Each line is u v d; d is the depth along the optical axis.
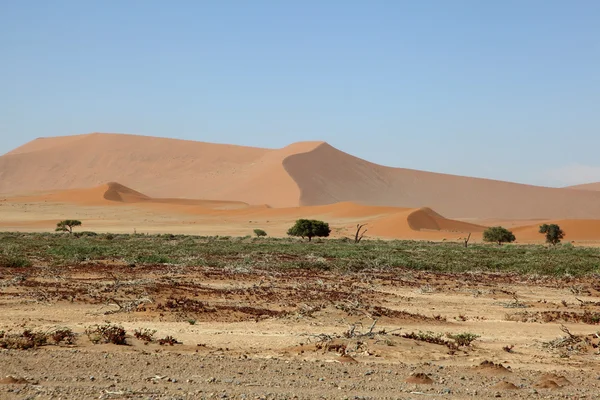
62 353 14.56
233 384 12.18
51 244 69.94
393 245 87.62
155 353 15.38
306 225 101.75
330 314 22.67
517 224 174.25
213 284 33.41
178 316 21.89
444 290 34.81
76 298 25.39
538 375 14.66
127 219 154.75
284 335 18.95
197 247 69.75
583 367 16.34
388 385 12.74
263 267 45.31
